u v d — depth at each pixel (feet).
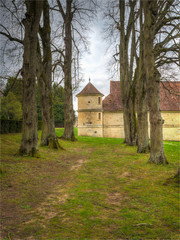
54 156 44.11
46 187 21.58
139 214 14.42
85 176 27.07
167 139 126.82
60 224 12.89
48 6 55.72
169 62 52.75
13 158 35.12
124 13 72.33
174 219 13.50
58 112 200.64
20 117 95.81
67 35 84.07
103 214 14.52
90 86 131.34
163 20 43.16
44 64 58.23
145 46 36.83
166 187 21.12
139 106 55.62
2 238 10.94
